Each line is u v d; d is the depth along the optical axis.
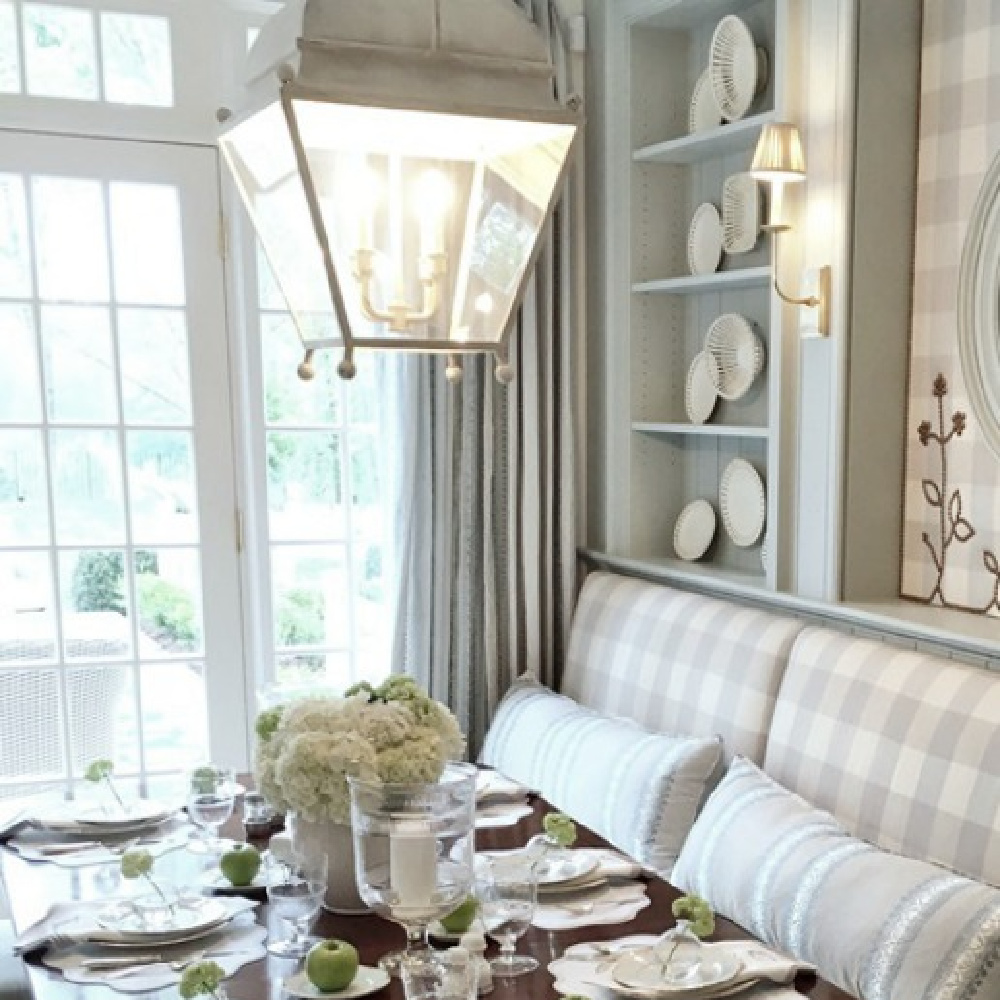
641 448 3.42
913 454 2.56
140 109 3.04
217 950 1.66
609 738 2.64
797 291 2.66
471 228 1.63
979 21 2.33
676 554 3.39
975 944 1.59
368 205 1.55
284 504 3.32
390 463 3.22
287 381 3.28
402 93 1.45
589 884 1.88
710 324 3.30
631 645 2.97
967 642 2.14
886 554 2.60
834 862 1.86
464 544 3.28
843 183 2.47
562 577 3.44
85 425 3.09
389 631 3.33
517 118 1.51
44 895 1.87
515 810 2.31
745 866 2.01
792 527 2.72
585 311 3.52
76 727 3.18
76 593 3.15
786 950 1.86
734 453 3.20
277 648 3.36
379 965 1.60
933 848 1.94
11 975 2.28
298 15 1.45
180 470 3.21
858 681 2.22
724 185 3.05
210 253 3.15
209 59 3.09
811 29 2.56
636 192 3.32
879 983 1.66
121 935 1.67
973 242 2.33
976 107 2.35
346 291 1.55
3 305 3.00
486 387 3.25
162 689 3.26
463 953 1.40
